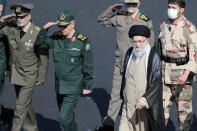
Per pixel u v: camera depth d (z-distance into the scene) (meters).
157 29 41.53
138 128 23.52
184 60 25.16
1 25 25.41
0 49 25.72
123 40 27.16
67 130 25.41
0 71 25.88
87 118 30.08
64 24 24.23
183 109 26.00
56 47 24.92
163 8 46.22
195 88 33.09
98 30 42.28
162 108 22.77
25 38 25.00
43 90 33.62
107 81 34.56
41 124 29.52
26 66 25.36
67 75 24.91
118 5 27.62
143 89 22.84
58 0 48.41
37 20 43.84
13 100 31.98
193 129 28.75
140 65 22.80
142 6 46.69
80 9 46.34
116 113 28.36
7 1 46.81
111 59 37.56
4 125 28.41
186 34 24.92
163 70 25.58
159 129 22.84
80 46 24.80
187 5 46.22
